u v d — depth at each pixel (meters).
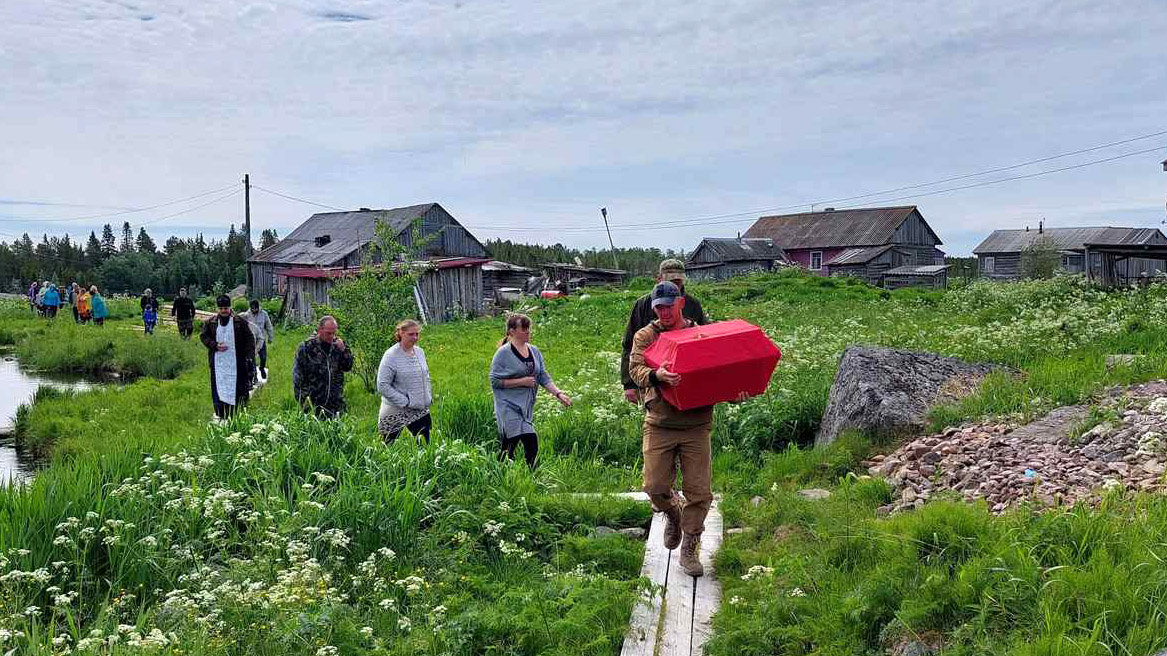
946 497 6.01
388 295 15.62
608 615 4.91
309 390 9.88
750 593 5.05
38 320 37.97
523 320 8.33
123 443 8.10
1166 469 5.56
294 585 4.95
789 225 79.81
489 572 5.65
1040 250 55.03
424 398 8.95
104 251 131.88
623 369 7.00
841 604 4.53
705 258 68.88
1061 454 6.53
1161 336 12.77
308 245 57.00
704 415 5.62
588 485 8.21
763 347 5.33
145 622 4.89
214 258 122.00
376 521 6.01
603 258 86.19
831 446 8.12
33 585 5.21
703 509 5.62
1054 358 11.42
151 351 23.23
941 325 18.88
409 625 4.68
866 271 68.06
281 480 6.68
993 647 3.79
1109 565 4.14
